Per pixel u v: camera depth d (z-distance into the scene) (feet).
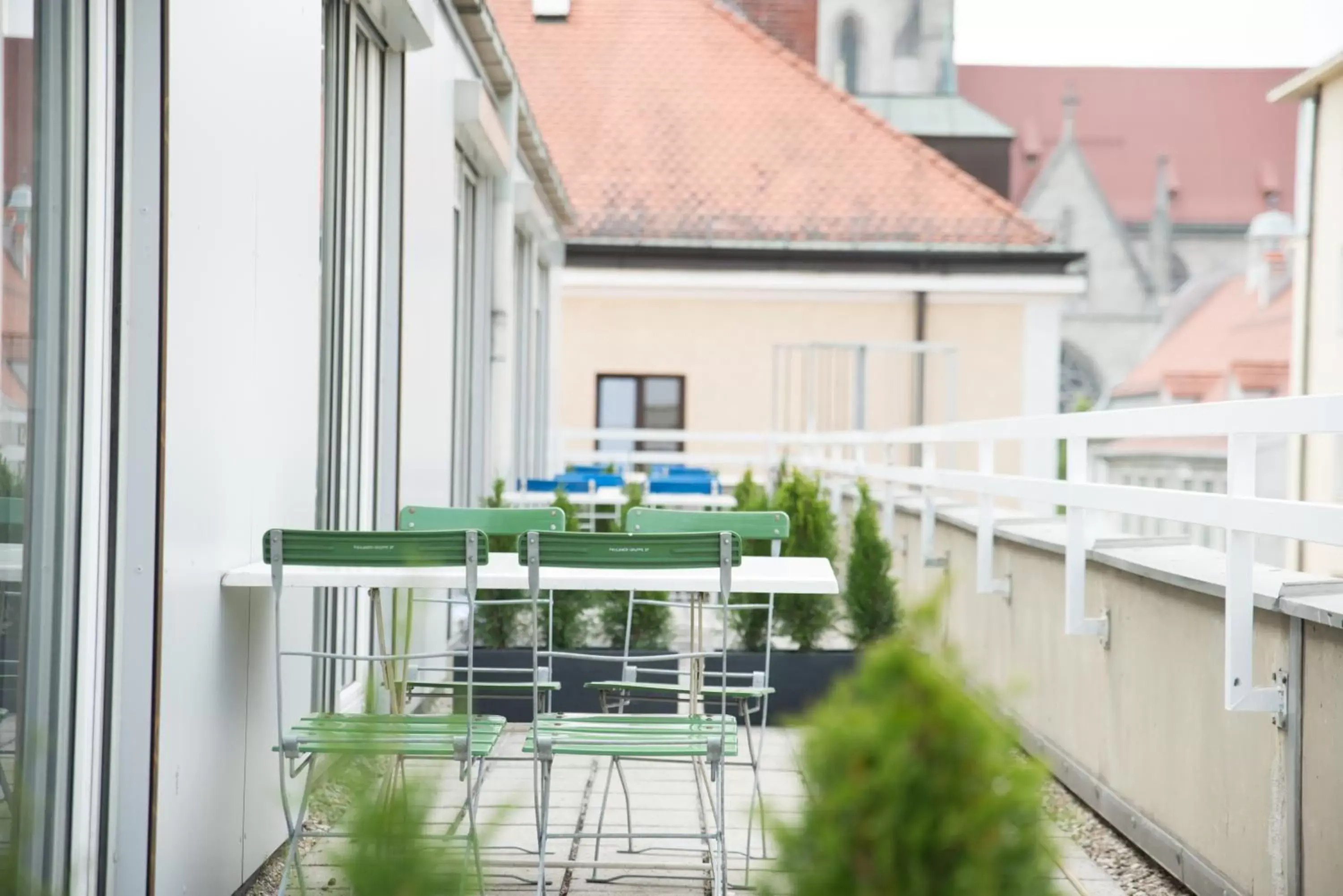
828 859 6.13
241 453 15.78
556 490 36.65
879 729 6.17
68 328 12.19
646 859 17.63
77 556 12.46
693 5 106.83
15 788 11.28
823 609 26.86
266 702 17.08
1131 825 18.76
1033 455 54.29
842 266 85.30
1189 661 16.84
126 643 13.12
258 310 16.49
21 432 11.35
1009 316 84.79
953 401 67.36
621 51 104.73
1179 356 190.29
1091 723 20.68
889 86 170.30
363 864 7.01
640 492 36.73
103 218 12.78
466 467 37.55
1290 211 240.53
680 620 33.76
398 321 25.05
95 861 12.73
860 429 67.72
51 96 11.84
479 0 31.45
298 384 18.45
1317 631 13.62
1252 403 13.78
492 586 15.20
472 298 38.63
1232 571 14.05
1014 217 91.71
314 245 19.26
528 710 26.53
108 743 12.91
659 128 99.30
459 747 14.19
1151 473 127.65
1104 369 224.33
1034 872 6.08
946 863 6.07
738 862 17.52
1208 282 231.71
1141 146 244.22
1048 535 23.36
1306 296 79.51
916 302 84.02
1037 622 23.44
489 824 7.37
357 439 23.99
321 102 19.99
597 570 16.01
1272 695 14.19
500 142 37.17
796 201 94.27
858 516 27.37
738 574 16.40
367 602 24.07
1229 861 15.62
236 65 15.47
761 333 83.71
